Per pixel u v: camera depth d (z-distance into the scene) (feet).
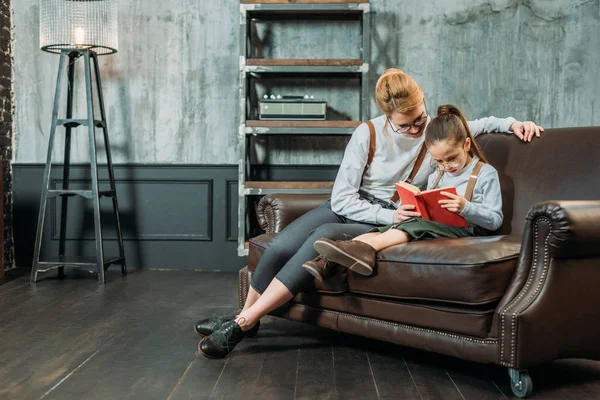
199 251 14.61
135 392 6.32
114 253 14.71
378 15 14.25
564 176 7.80
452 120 7.43
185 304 10.64
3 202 14.25
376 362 7.35
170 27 14.46
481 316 6.23
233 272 14.28
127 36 14.48
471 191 7.57
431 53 14.21
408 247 6.85
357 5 13.32
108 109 14.57
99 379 6.73
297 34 14.42
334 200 7.95
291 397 6.17
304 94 14.46
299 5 13.34
